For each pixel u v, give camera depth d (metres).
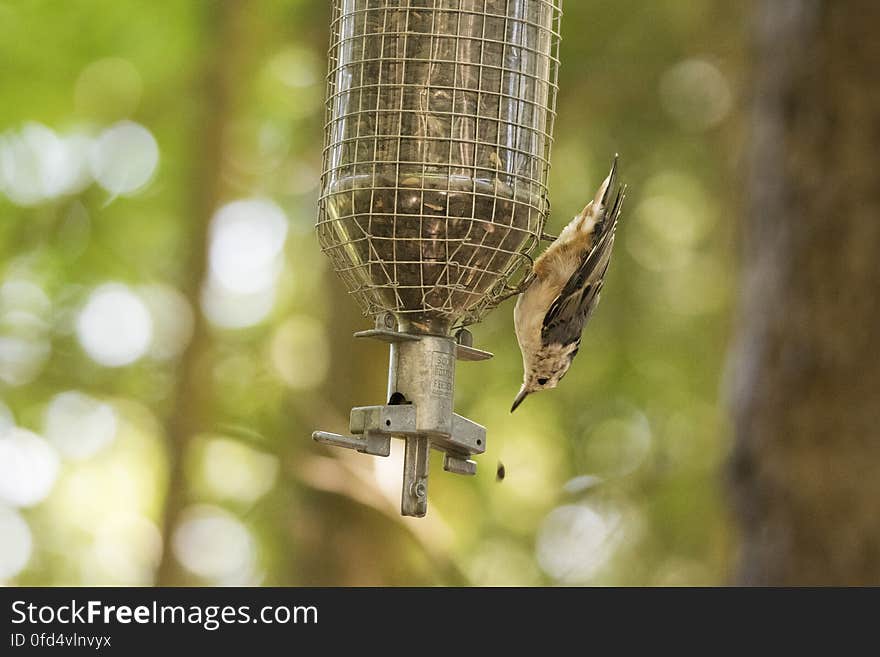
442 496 18.16
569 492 19.81
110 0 17.97
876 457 9.96
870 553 9.95
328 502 15.45
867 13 10.11
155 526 20.53
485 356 6.21
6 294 18.72
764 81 10.72
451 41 6.25
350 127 6.32
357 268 6.33
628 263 19.50
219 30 17.94
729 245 17.67
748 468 10.39
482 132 6.23
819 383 10.14
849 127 10.16
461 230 6.14
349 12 6.43
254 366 18.75
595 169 19.06
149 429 19.50
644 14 18.59
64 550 21.64
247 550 19.06
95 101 18.45
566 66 18.72
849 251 10.11
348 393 16.20
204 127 17.81
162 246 19.09
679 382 19.48
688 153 19.14
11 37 17.94
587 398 19.70
